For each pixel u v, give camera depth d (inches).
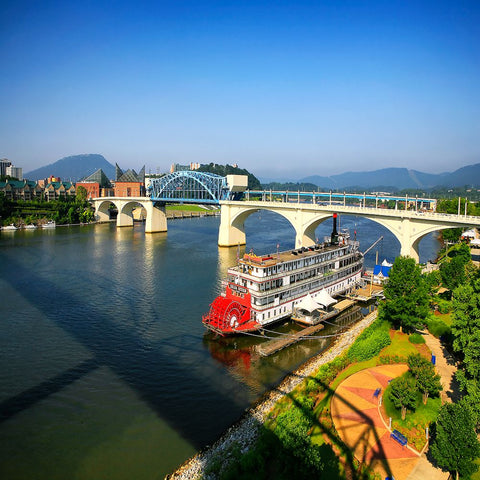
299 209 4926.2
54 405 1660.9
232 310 2326.5
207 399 1715.1
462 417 1115.3
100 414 1601.9
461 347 1658.5
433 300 2682.1
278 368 2006.6
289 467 1079.6
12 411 1616.6
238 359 2106.3
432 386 1476.4
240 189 6215.6
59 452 1380.4
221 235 5733.3
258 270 2432.3
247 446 1353.3
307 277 2753.4
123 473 1280.8
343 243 3284.9
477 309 1578.5
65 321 2618.1
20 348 2202.3
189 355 2145.7
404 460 1202.6
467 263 3361.2
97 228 7810.0
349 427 1370.6
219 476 1209.4
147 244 5841.5
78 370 1967.3
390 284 2308.1
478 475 1134.4
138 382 1856.5
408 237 3745.1
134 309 2869.1
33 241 5876.0
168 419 1569.9
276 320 2517.2
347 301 2982.3
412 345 2068.2
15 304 2938.0
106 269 4124.0
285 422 1333.7
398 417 1423.5
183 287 3457.2
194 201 6368.1
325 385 1695.4
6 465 1315.2
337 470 1147.3
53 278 3710.6
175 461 1332.4
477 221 3179.1
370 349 1918.1
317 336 2391.7
